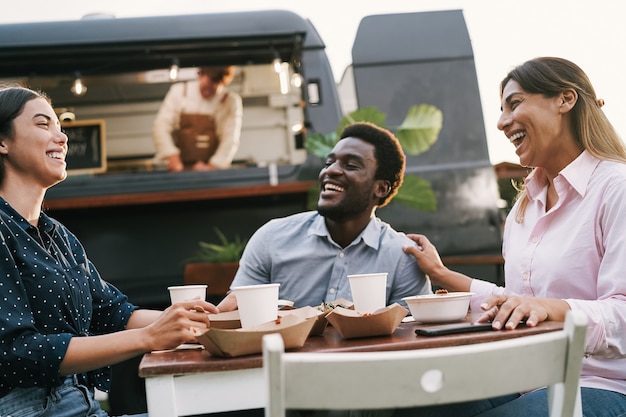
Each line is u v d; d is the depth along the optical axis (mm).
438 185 4445
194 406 1529
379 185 2666
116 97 6188
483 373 1230
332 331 1989
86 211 4199
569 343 1282
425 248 2637
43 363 1756
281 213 4344
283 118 6172
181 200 4172
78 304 2031
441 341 1584
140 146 6340
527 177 2357
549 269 2145
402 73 4582
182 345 1825
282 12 4531
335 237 2664
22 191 2107
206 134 5867
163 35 4375
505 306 1777
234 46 4500
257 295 1802
